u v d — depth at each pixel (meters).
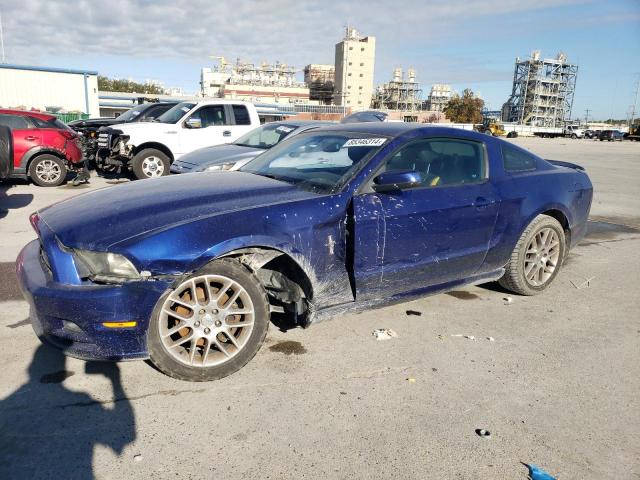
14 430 2.43
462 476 2.20
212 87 149.75
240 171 4.09
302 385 2.91
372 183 3.37
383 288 3.47
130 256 2.62
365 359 3.24
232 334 2.97
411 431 2.51
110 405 2.65
